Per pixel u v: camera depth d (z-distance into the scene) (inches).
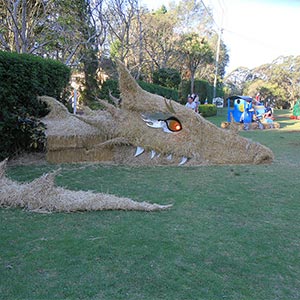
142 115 280.5
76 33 539.5
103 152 285.1
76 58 592.1
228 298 96.7
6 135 267.3
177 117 280.2
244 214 167.3
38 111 302.4
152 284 102.3
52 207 163.3
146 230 142.3
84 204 163.6
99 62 612.7
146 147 279.0
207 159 284.2
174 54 1397.6
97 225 146.4
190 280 105.3
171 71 1130.0
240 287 102.7
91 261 115.1
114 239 132.5
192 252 124.1
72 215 158.6
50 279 103.7
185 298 95.7
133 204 167.8
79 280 103.5
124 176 238.8
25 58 275.4
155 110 277.4
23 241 129.4
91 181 221.8
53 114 309.7
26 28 485.7
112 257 118.3
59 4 511.8
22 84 275.4
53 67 320.2
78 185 210.5
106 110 304.3
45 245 126.3
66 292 97.0
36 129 275.7
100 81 599.2
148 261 116.2
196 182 226.8
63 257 117.4
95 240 131.1
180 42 1391.5
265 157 293.0
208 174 250.5
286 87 2191.2
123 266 112.3
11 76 262.4
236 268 114.0
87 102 577.3
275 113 1428.4
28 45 473.7
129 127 278.2
